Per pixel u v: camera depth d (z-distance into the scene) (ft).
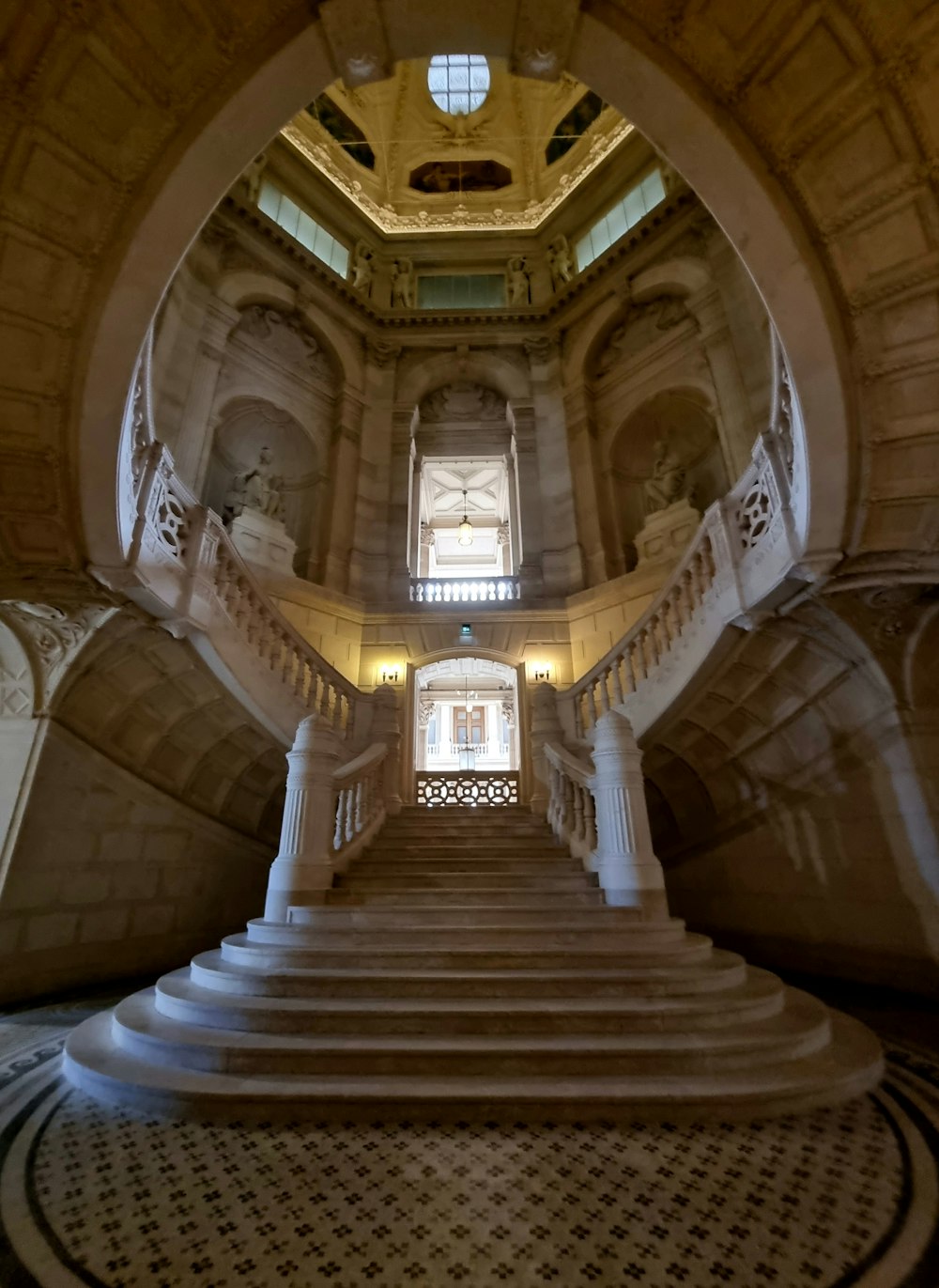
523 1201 8.61
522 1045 12.15
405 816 27.07
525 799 34.09
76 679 20.90
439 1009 13.03
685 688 22.86
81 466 15.75
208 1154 9.82
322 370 43.47
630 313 43.16
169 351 34.24
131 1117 11.04
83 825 22.15
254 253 40.42
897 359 14.57
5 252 13.61
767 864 25.79
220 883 27.71
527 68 13.76
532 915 17.31
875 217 13.65
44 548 16.99
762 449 19.12
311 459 42.06
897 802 20.24
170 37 12.32
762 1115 10.91
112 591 18.54
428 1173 9.25
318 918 17.28
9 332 14.34
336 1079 11.71
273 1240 7.79
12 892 19.75
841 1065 12.19
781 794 25.02
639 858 18.12
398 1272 7.26
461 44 13.29
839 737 22.11
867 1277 7.10
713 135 13.69
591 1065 11.88
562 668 36.09
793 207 14.17
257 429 40.75
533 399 44.88
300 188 46.88
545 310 46.47
